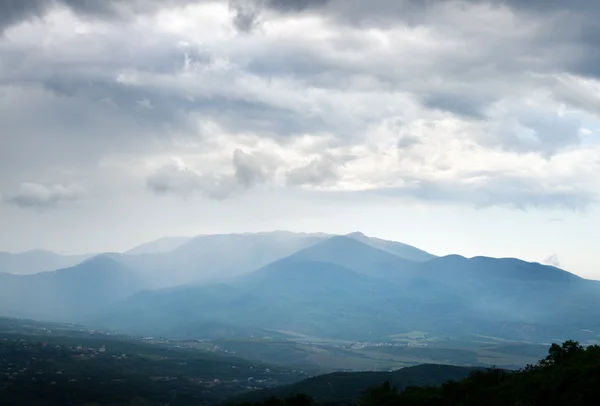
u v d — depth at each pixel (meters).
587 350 107.81
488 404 103.62
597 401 88.62
